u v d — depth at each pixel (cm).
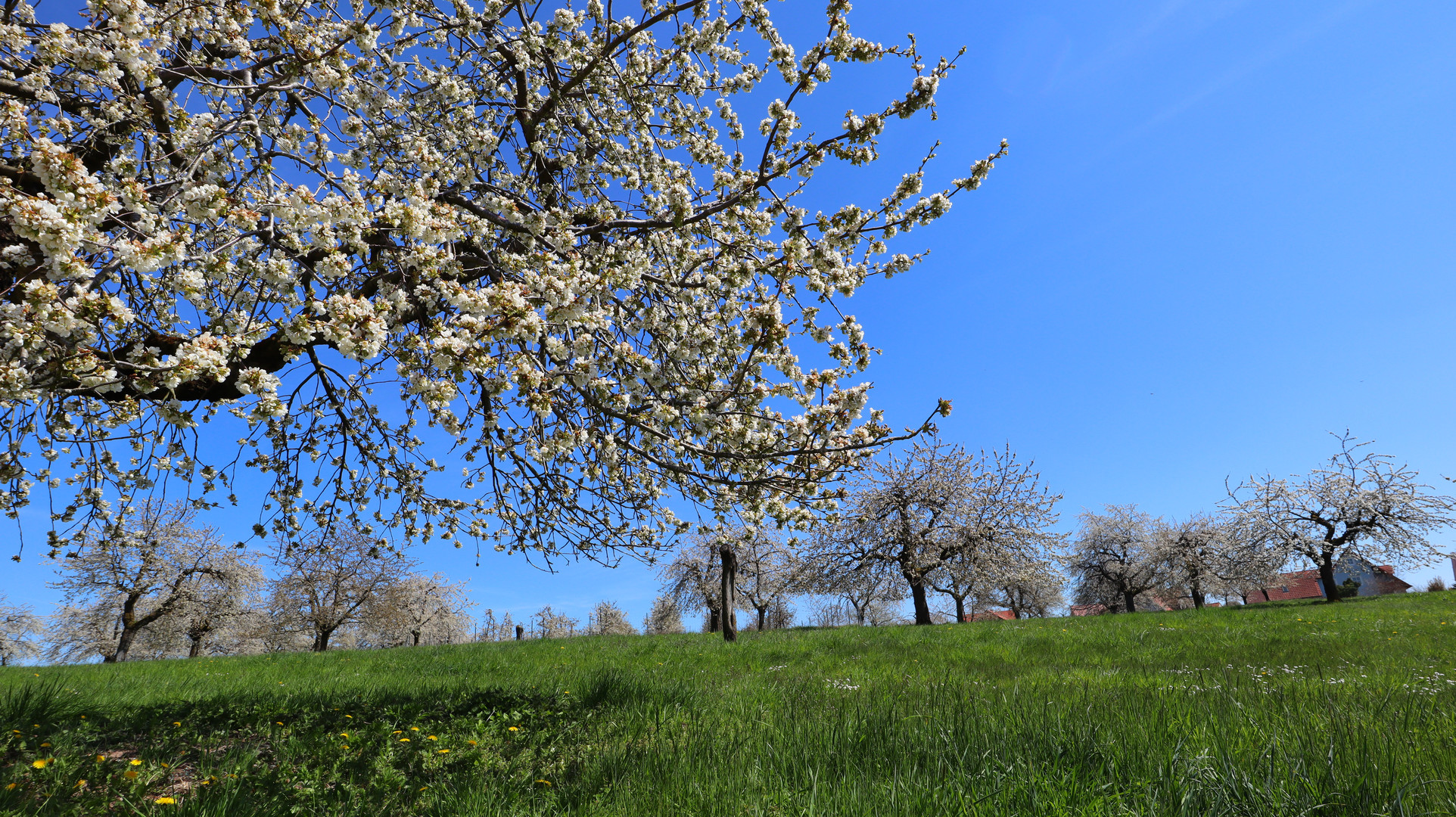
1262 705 427
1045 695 482
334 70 489
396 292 415
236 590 3441
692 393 541
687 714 550
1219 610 1936
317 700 700
